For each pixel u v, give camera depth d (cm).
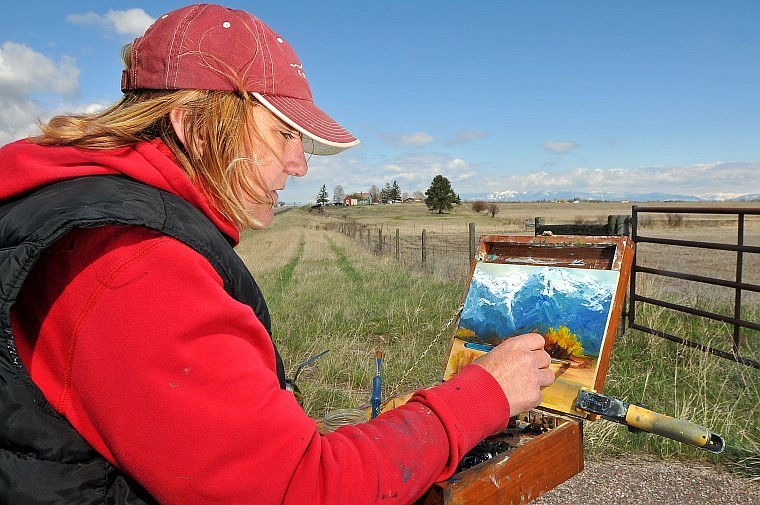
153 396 80
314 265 1828
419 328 734
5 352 83
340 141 112
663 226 5456
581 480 324
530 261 204
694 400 426
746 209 511
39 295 87
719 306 732
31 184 93
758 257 2216
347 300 969
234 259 100
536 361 122
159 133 106
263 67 105
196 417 81
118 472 90
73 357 84
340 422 171
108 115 103
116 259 85
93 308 83
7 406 83
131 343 81
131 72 108
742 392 428
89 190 90
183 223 92
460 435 105
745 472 326
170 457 81
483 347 198
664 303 591
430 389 112
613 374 486
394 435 101
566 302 185
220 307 88
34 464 85
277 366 116
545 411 171
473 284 212
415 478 99
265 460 85
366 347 654
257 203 110
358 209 12094
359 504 92
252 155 106
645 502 301
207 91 103
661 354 537
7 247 85
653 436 360
